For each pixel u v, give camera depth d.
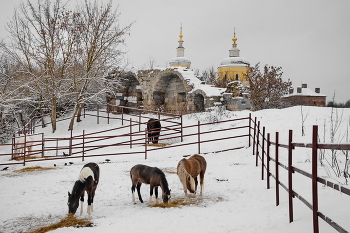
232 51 53.09
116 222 6.34
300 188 7.75
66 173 12.07
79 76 28.22
